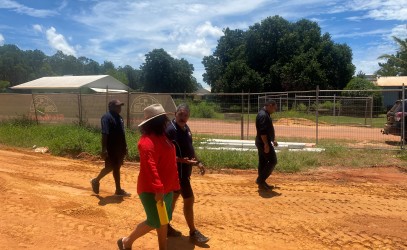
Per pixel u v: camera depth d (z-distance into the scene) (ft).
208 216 24.12
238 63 166.61
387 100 147.02
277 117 98.58
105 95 59.52
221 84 170.91
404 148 46.01
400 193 29.58
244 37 177.58
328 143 52.16
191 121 86.94
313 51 158.81
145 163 15.51
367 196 28.68
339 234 21.35
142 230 16.53
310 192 29.60
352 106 93.40
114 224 22.24
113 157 27.45
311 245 19.90
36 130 57.82
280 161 38.22
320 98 121.19
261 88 163.63
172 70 222.28
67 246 18.54
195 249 19.02
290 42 164.35
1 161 40.55
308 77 151.94
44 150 48.01
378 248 19.61
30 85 162.40
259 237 20.85
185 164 19.49
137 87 289.94
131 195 28.53
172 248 18.98
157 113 15.94
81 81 156.87
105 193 29.12
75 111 62.85
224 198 28.04
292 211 25.23
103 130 26.86
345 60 159.53
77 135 48.98
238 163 38.40
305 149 45.52
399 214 24.76
